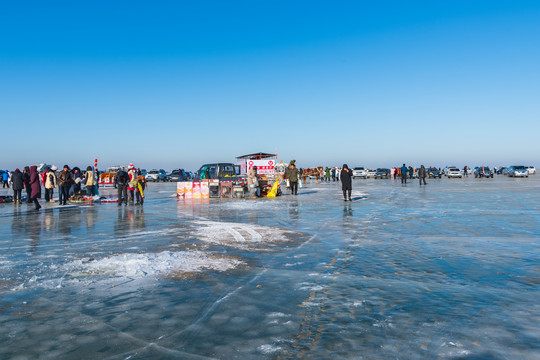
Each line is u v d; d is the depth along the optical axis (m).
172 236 7.71
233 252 6.09
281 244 6.78
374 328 3.02
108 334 2.96
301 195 20.42
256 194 19.34
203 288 4.16
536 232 7.81
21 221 10.41
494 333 2.90
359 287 4.14
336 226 8.99
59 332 3.00
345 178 15.77
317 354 2.59
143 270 4.92
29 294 3.96
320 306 3.55
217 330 3.02
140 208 14.20
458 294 3.87
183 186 19.45
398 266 5.09
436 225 8.91
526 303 3.58
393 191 22.73
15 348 2.72
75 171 19.55
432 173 52.59
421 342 2.76
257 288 4.14
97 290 4.10
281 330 3.01
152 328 3.07
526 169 52.69
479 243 6.67
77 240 7.32
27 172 16.39
